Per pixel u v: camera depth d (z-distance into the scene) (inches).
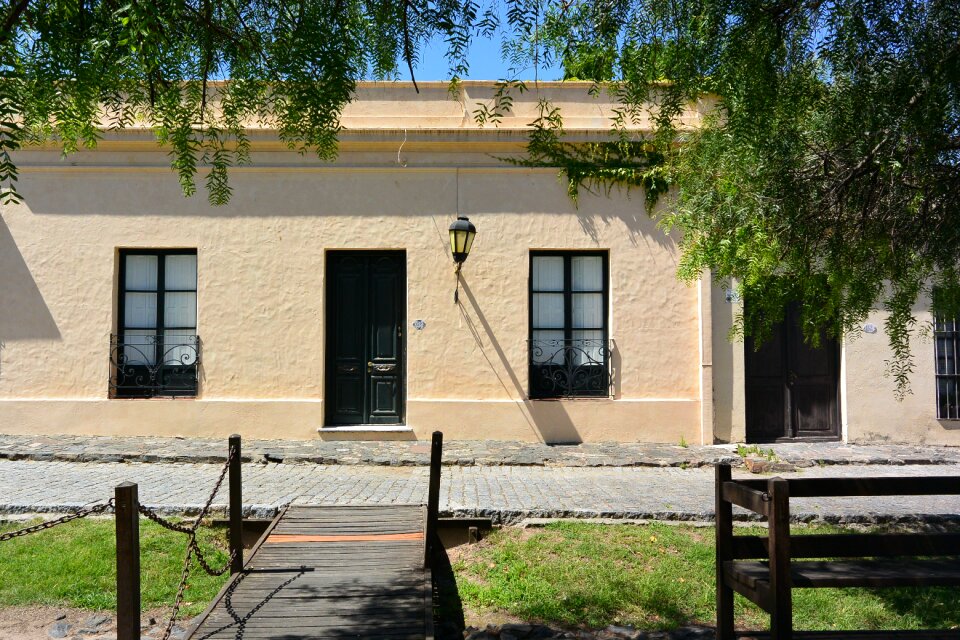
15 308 419.5
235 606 188.1
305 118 157.9
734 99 178.2
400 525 251.0
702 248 200.7
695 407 423.8
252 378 421.1
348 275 434.9
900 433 429.4
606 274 436.5
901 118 171.3
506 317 426.0
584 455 380.8
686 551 244.1
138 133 416.2
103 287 421.1
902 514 278.4
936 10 169.3
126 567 139.7
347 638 170.9
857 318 198.7
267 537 238.4
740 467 368.5
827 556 152.8
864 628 201.8
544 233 429.1
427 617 180.7
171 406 416.2
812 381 436.8
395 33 166.1
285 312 423.2
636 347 427.5
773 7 173.3
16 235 420.8
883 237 182.9
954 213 178.7
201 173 424.2
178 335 427.8
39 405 414.6
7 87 131.0
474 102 433.7
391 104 434.6
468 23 147.1
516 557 242.4
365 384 432.8
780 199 185.8
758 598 145.9
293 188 427.2
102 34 139.2
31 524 251.4
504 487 313.4
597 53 176.2
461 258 413.7
